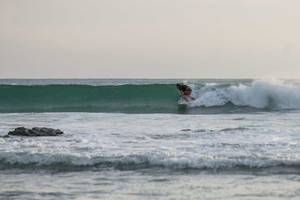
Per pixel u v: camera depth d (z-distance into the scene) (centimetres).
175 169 5028
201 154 5397
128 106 13300
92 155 5350
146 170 5016
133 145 6091
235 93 12600
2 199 4053
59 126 8350
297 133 7025
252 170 4950
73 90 14175
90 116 10462
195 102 12775
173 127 8169
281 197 4069
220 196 4112
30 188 4388
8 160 5300
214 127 8125
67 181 4634
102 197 4106
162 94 13788
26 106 13600
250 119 9512
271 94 12319
